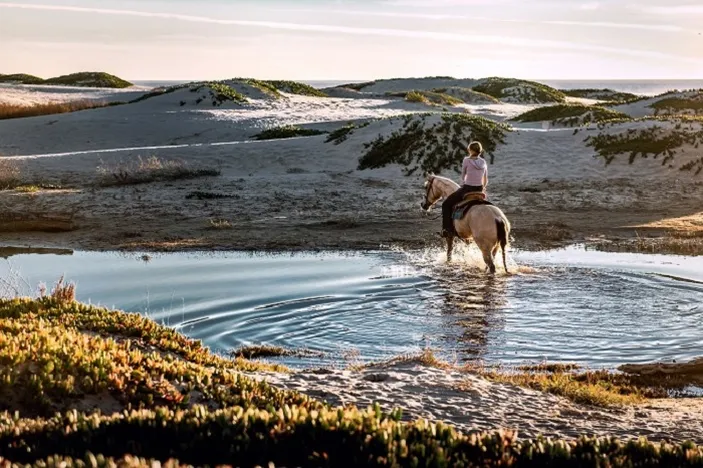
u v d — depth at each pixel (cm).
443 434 525
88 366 681
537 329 1255
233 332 1245
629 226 2273
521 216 2450
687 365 1058
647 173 2972
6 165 3131
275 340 1205
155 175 3016
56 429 520
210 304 1416
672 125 3269
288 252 1956
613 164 3062
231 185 2903
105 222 2345
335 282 1598
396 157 3231
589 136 3300
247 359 1089
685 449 540
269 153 3438
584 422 777
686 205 2564
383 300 1446
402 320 1311
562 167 3077
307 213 2473
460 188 1775
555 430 744
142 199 2662
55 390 641
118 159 3359
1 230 2236
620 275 1658
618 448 539
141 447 500
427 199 1927
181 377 721
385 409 781
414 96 6569
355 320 1313
